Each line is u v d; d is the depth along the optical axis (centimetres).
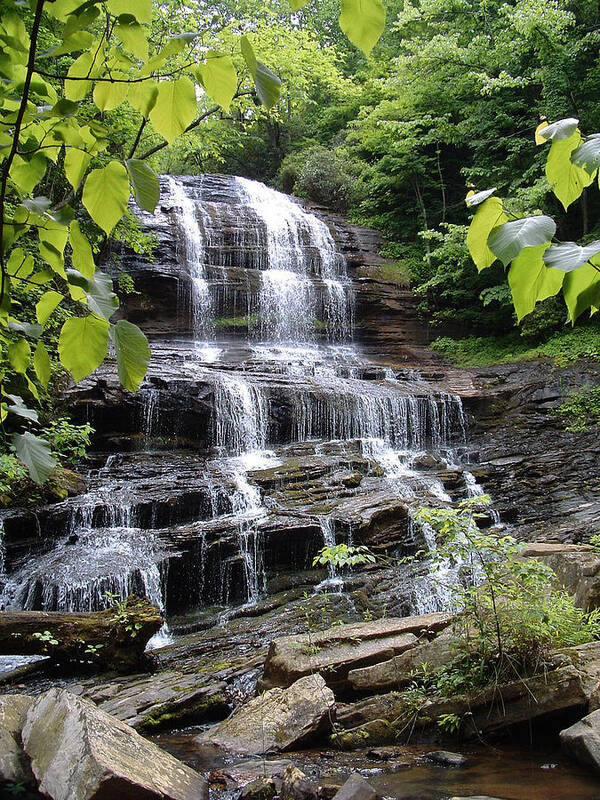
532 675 479
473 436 1580
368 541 1016
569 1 1973
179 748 485
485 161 2186
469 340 2083
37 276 144
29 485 972
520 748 450
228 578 938
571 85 1909
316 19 2953
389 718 493
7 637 646
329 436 1455
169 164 3028
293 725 484
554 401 1591
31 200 130
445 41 2048
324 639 600
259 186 2584
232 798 386
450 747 461
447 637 539
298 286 2019
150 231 1898
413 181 2427
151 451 1256
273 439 1414
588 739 409
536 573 505
